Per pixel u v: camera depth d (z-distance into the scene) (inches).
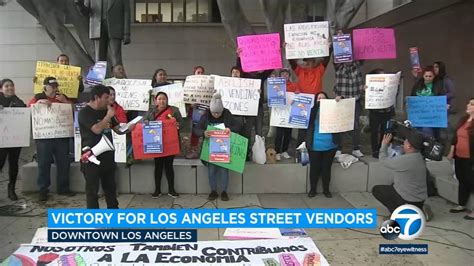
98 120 181.6
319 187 267.4
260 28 600.1
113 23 329.4
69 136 250.7
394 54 279.1
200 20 628.1
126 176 263.0
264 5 332.2
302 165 264.7
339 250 178.7
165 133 245.4
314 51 267.7
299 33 267.0
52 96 247.3
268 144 316.2
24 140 242.8
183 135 360.8
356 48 277.4
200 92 266.2
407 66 504.7
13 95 251.3
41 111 241.8
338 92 281.6
